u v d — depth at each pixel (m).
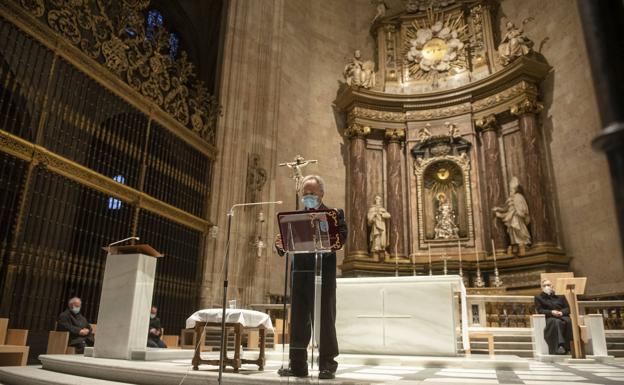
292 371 4.13
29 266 8.08
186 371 4.50
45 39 8.88
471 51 18.38
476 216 16.45
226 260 4.57
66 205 9.07
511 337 10.29
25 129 9.09
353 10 20.48
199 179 13.59
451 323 6.71
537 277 14.16
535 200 14.82
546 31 16.47
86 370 5.19
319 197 4.52
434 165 17.58
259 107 15.70
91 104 10.04
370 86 18.19
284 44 17.48
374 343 6.96
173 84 12.96
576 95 14.91
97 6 10.57
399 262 16.36
